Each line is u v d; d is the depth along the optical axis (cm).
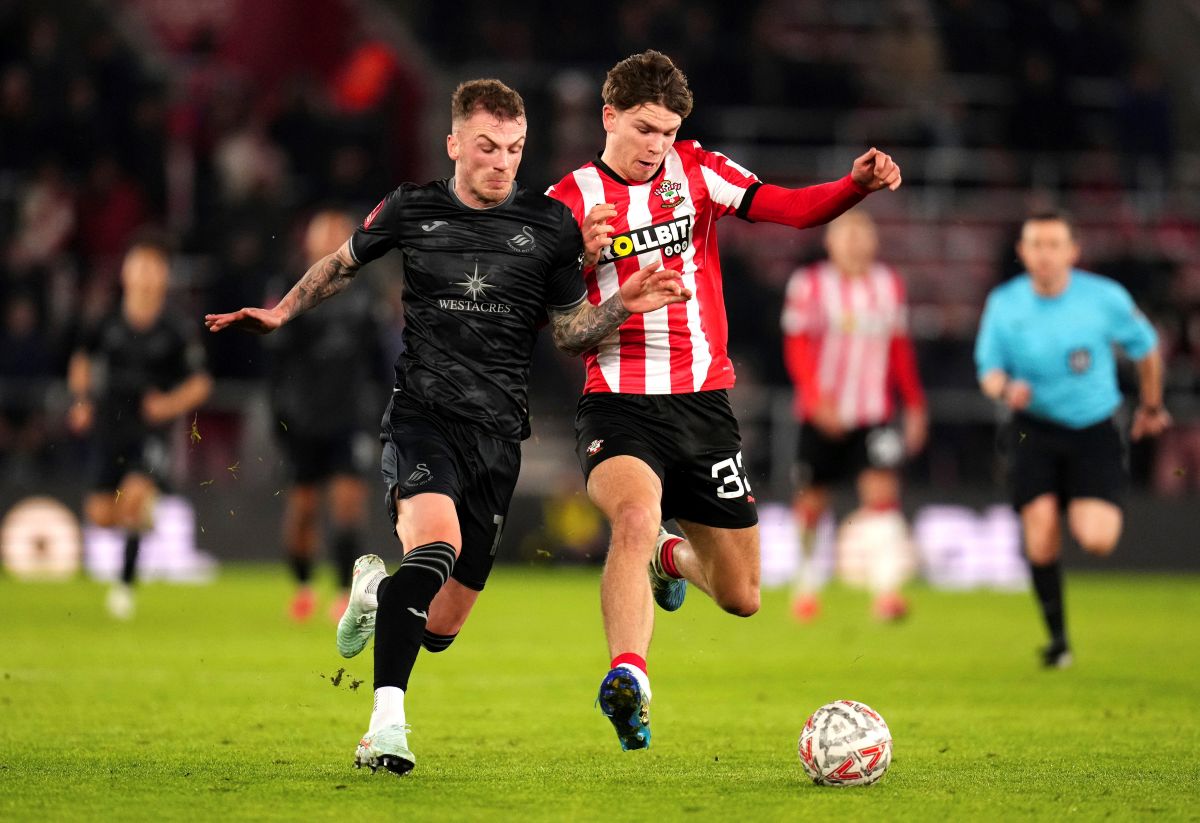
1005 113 7875
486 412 1912
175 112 7125
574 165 7138
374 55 7300
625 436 2031
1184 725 2348
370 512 5831
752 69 7488
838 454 4366
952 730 2289
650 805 1638
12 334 5847
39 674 2917
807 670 3128
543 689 2773
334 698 2609
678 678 2983
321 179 6700
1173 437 6306
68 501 5659
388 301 4788
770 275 7256
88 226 6488
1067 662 3195
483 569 1958
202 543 5819
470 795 1689
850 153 7606
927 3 8475
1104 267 6588
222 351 5866
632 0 7688
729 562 2116
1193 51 8838
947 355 6300
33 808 1596
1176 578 6156
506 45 7719
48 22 6800
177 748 2052
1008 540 6000
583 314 1950
